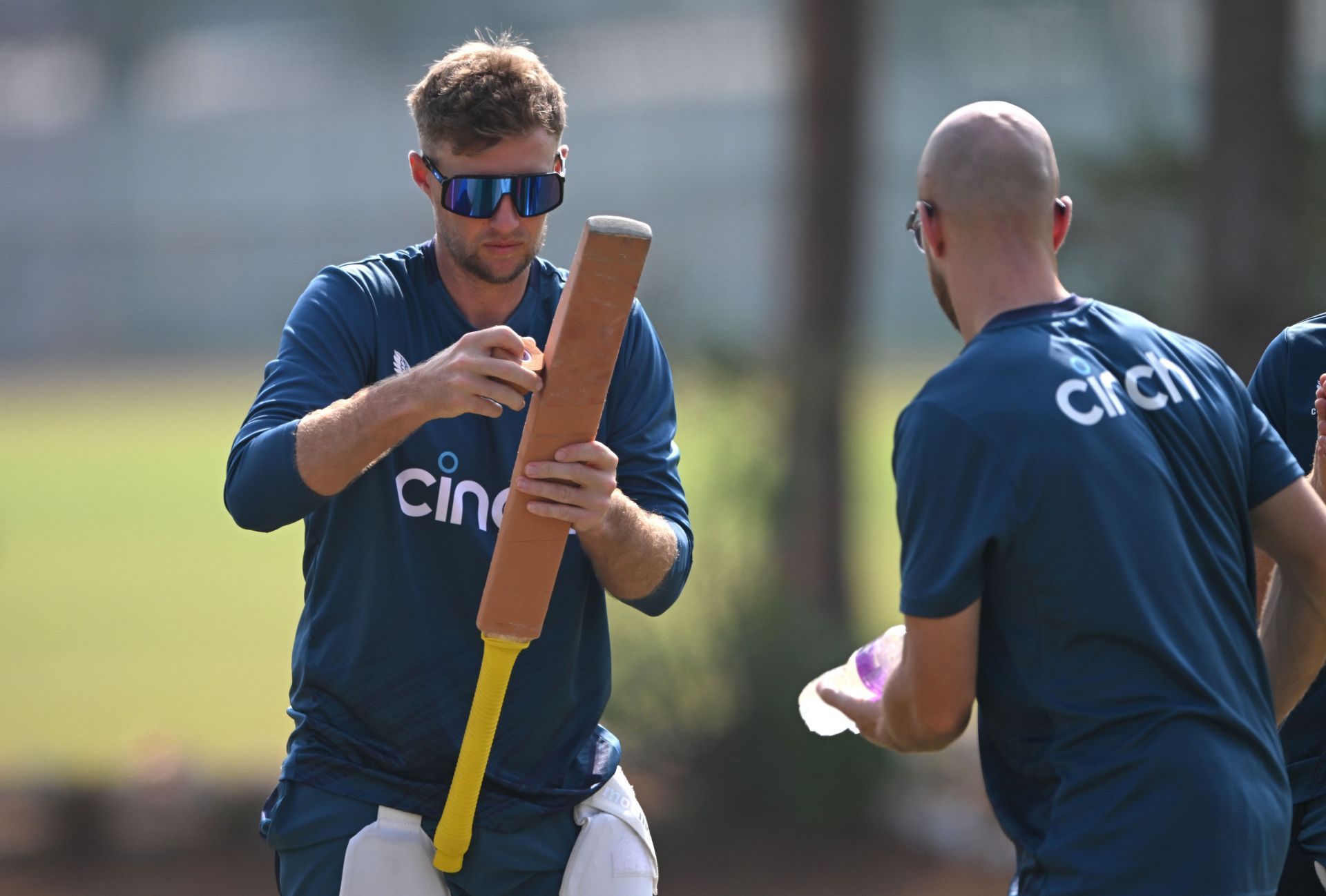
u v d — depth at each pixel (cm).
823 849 3081
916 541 841
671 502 1011
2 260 17388
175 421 12688
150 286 17638
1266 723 856
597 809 1005
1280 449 902
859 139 3694
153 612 5975
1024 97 13725
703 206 16425
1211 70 2873
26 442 11806
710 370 3216
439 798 959
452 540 952
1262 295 2823
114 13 19888
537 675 976
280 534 8162
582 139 17175
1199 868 798
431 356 987
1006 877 2981
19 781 3422
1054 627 823
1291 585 923
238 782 3438
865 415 7688
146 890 3038
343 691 965
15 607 6141
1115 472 821
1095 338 865
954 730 859
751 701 3097
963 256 880
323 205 17662
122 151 17738
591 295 804
